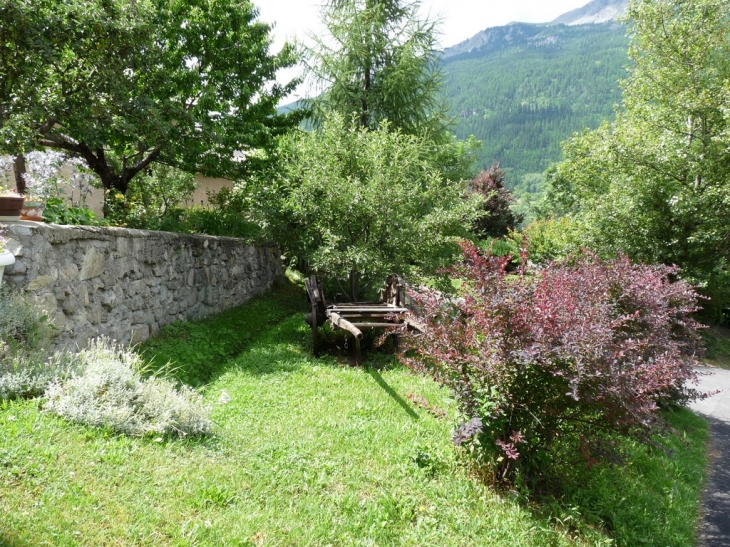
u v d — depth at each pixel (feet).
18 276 14.88
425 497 11.62
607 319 14.02
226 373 20.59
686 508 15.31
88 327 18.33
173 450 11.70
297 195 29.19
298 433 14.44
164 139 31.53
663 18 45.52
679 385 19.75
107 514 8.47
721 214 39.99
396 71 46.50
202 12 36.86
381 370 22.27
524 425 12.49
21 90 26.00
